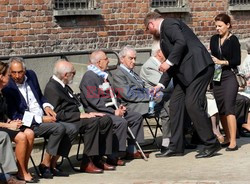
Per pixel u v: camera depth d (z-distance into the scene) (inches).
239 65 624.7
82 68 666.2
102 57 578.9
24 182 497.4
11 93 527.5
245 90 674.8
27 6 742.5
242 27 948.6
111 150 551.8
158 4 858.8
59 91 547.2
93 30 797.2
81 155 600.7
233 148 600.7
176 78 581.6
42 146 602.5
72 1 781.3
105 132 548.7
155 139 632.4
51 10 761.0
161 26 568.4
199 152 594.6
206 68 565.0
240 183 489.1
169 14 869.2
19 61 530.9
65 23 772.6
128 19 828.6
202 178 512.4
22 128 522.6
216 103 613.6
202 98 570.3
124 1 823.7
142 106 595.8
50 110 542.3
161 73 617.6
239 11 943.0
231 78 603.8
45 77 735.1
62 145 531.8
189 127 614.5
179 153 589.3
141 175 530.3
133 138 582.9
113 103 580.7
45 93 548.1
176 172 534.9
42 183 510.0
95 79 576.1
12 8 731.4
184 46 556.4
